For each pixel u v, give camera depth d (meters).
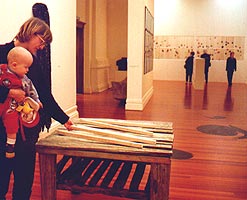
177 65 17.39
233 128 6.26
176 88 13.41
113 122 2.89
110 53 13.45
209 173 3.88
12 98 2.24
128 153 2.27
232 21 16.73
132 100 8.07
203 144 5.12
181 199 3.16
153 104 9.02
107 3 13.23
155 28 17.30
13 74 2.21
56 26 5.31
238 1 16.56
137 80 8.02
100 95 10.73
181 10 17.02
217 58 17.08
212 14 16.80
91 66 11.35
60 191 3.28
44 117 2.58
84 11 11.05
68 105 6.01
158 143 2.41
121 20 13.27
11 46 2.32
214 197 3.23
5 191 2.51
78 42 11.01
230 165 4.18
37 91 2.45
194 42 17.11
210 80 17.28
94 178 2.60
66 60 5.82
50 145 2.36
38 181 3.50
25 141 2.35
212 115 7.57
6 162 2.42
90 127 2.74
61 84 5.61
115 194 2.46
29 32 2.25
